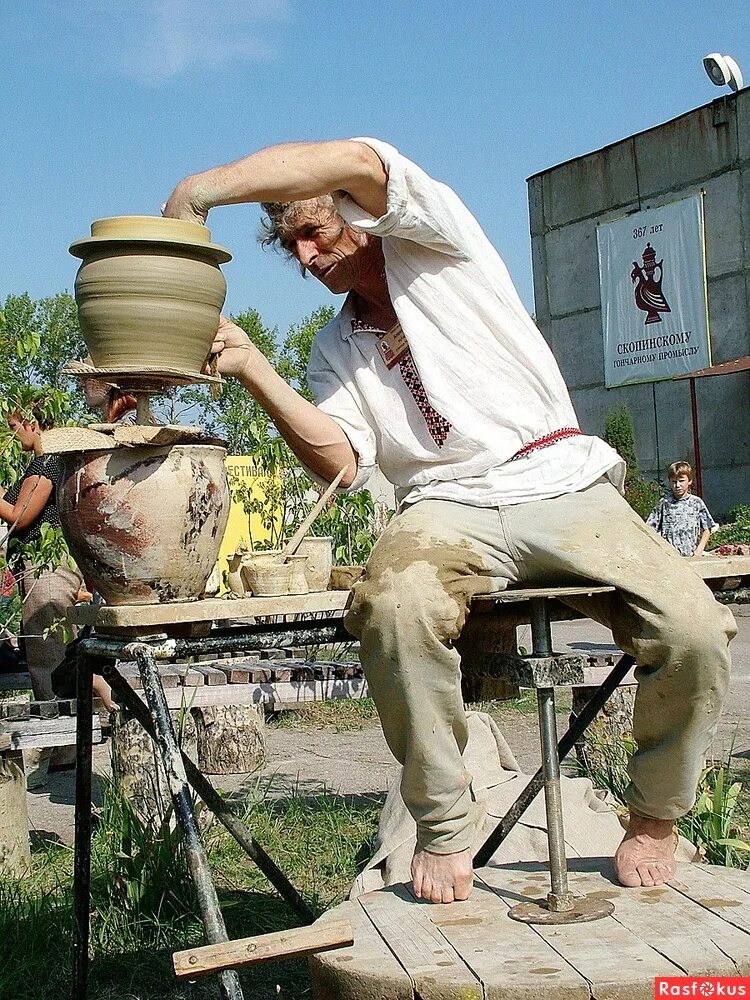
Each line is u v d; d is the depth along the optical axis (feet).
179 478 8.10
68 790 20.12
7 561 17.97
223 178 8.08
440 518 8.21
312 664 16.16
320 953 7.22
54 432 7.90
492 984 6.54
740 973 6.68
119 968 11.78
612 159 73.41
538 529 8.18
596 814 13.03
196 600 8.40
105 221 8.02
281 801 18.02
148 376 8.16
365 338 9.71
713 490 68.59
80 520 8.08
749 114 65.00
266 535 27.04
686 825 13.15
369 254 9.55
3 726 14.94
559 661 7.80
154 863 13.15
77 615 8.55
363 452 9.68
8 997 10.98
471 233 9.04
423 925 7.61
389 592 7.60
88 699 9.45
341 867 14.58
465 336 8.81
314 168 8.04
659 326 70.95
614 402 74.74
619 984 6.48
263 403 9.54
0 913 12.46
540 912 7.71
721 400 67.92
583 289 76.48
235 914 12.85
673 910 7.68
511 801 13.21
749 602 9.96
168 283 7.95
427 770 7.82
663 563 8.00
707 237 68.18
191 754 16.70
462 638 9.53
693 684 7.79
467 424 8.64
